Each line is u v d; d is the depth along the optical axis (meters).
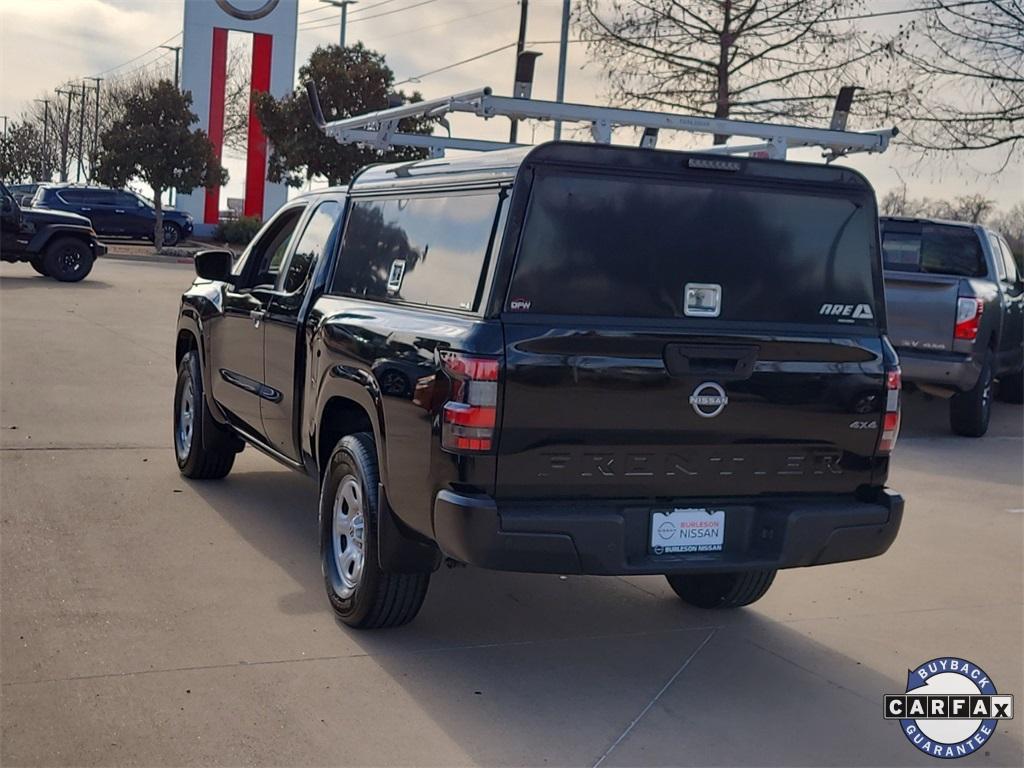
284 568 6.37
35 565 6.15
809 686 5.19
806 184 5.07
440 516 4.63
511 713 4.70
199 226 48.34
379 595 5.29
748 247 4.99
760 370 4.93
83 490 7.78
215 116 47.81
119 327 17.02
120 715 4.44
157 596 5.80
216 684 4.78
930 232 12.22
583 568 4.68
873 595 6.64
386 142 7.12
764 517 5.05
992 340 12.09
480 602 6.12
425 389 4.73
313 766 4.14
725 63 23.80
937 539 8.02
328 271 6.23
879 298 5.25
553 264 4.68
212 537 6.88
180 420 8.40
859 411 5.14
